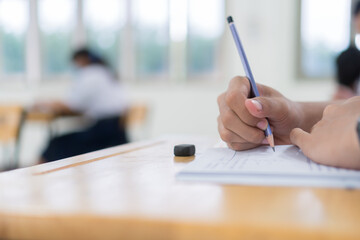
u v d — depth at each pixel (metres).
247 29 3.71
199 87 3.91
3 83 4.42
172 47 3.97
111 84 2.94
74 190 0.35
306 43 3.57
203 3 3.85
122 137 2.92
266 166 0.42
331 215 0.25
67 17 4.20
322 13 3.52
